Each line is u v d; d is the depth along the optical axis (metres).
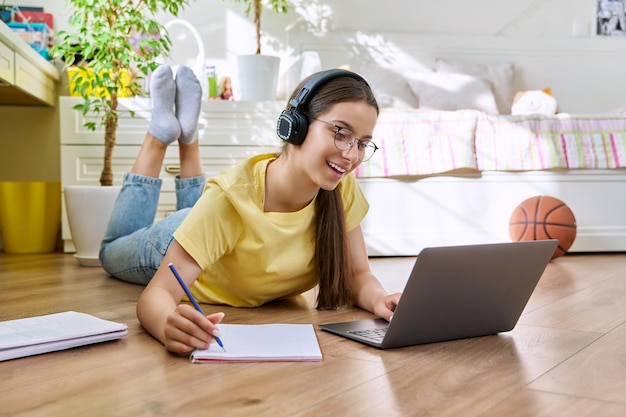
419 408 0.91
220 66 3.84
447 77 3.80
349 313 1.67
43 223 3.39
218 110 3.27
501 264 1.29
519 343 1.33
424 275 1.19
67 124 3.23
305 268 1.67
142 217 2.23
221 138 3.28
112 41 2.76
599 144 3.30
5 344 1.18
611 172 3.34
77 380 1.05
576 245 3.33
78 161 3.25
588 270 2.64
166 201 3.28
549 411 0.90
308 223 1.63
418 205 3.25
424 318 1.27
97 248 2.76
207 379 1.05
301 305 1.80
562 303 1.84
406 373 1.09
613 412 0.90
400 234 3.24
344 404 0.93
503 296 1.35
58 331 1.29
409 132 3.21
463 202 3.27
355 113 1.31
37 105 3.70
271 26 3.87
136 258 2.03
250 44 3.86
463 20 4.07
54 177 3.75
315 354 1.18
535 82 4.11
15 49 2.84
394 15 4.01
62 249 3.61
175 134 2.26
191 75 2.35
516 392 0.99
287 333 1.34
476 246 1.23
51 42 3.63
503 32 4.11
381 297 1.57
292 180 1.51
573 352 1.25
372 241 3.23
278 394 0.97
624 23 4.15
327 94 1.32
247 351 1.19
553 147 3.25
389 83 3.83
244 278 1.65
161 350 1.25
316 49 3.91
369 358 1.19
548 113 3.70
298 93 1.37
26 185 3.34
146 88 3.38
